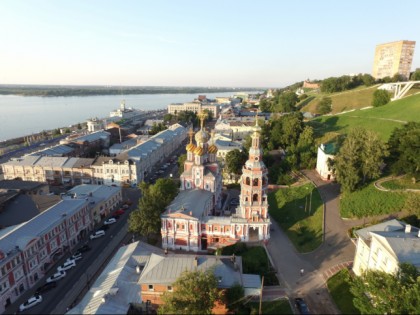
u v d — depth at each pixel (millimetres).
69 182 138875
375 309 49000
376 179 102000
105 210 106188
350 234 82250
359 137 100438
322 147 121438
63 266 76375
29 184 113375
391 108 169250
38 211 88500
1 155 190000
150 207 84688
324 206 96438
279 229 92000
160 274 57719
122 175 135375
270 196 112750
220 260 60938
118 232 95312
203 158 101000
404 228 66062
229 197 118375
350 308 59562
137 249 68750
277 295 64062
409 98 174875
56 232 81375
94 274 75000
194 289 48969
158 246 86625
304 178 118938
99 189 111750
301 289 66000
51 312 63094
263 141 156125
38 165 138375
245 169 82188
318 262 74938
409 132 93500
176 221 83250
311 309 60375
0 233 76688
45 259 77125
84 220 94188
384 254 58281
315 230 86438
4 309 64188
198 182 100250
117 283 58188
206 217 84812
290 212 98375
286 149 149750
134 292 57750
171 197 100000
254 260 74562
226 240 83938
